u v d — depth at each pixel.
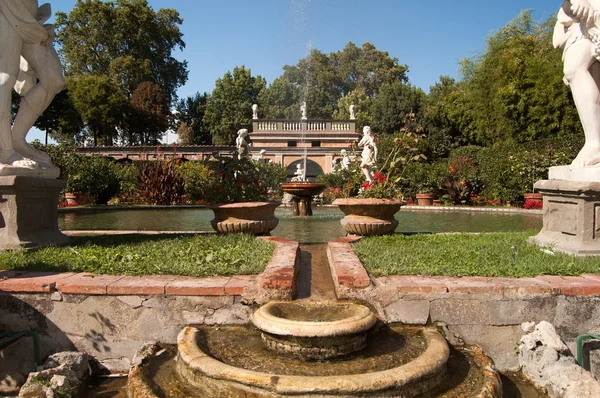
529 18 29.58
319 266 4.72
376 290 3.43
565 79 4.84
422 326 3.35
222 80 48.62
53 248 4.75
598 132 4.59
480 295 3.35
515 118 23.11
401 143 7.29
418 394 2.48
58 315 3.46
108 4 39.94
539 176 15.90
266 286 3.44
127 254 4.54
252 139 30.66
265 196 6.87
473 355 3.11
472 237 6.13
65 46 39.75
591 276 3.69
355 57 59.56
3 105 4.64
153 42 42.44
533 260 4.16
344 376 2.41
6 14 4.58
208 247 4.98
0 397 3.17
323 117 49.91
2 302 3.47
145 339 3.43
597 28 4.37
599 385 2.75
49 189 5.07
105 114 36.94
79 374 3.25
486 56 28.94
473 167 19.17
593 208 4.36
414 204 17.42
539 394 3.05
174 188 17.53
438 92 46.06
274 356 2.81
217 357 2.80
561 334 3.35
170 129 51.03
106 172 18.02
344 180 18.70
